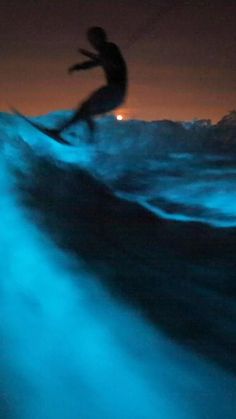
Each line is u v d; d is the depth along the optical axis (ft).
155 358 14.08
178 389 12.88
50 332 15.29
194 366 13.76
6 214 23.07
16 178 26.53
